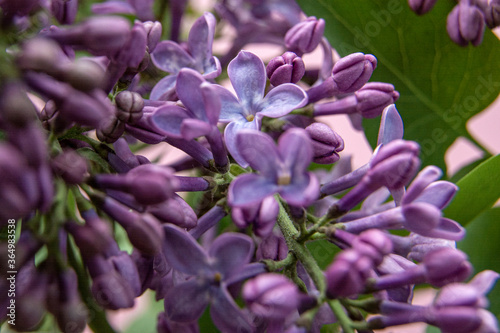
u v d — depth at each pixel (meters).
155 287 0.26
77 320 0.23
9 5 0.22
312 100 0.27
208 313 0.28
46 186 0.22
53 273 0.23
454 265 0.23
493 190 0.28
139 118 0.25
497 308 0.27
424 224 0.24
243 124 0.25
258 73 0.25
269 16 0.32
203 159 0.25
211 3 0.32
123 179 0.23
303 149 0.23
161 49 0.27
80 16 0.31
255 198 0.23
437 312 0.23
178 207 0.24
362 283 0.23
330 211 0.24
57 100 0.22
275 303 0.22
